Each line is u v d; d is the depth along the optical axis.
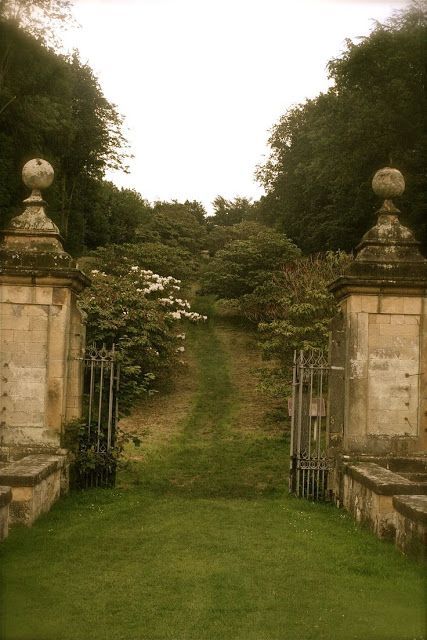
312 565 7.28
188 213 49.28
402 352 11.12
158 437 17.72
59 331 11.16
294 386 11.84
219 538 8.38
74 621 5.62
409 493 8.52
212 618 5.74
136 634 5.38
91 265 30.69
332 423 11.50
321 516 10.04
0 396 11.06
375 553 7.82
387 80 25.42
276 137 47.22
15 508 8.54
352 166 27.45
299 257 31.86
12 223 11.36
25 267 11.07
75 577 6.75
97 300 21.20
